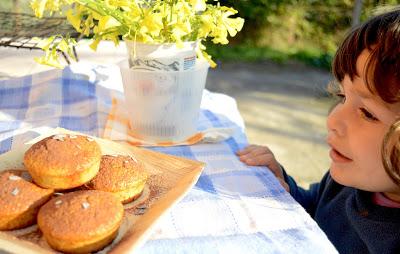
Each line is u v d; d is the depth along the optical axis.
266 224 0.69
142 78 0.93
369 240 0.84
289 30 5.40
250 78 4.24
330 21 5.32
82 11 0.89
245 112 3.36
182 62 0.92
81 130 1.04
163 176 0.78
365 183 0.77
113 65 1.41
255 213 0.72
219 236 0.66
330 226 0.98
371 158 0.74
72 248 0.57
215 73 4.34
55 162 0.66
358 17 3.51
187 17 0.87
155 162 0.81
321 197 1.06
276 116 3.30
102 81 1.29
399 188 0.75
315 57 4.98
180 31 0.85
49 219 0.58
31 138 0.94
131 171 0.70
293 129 3.07
